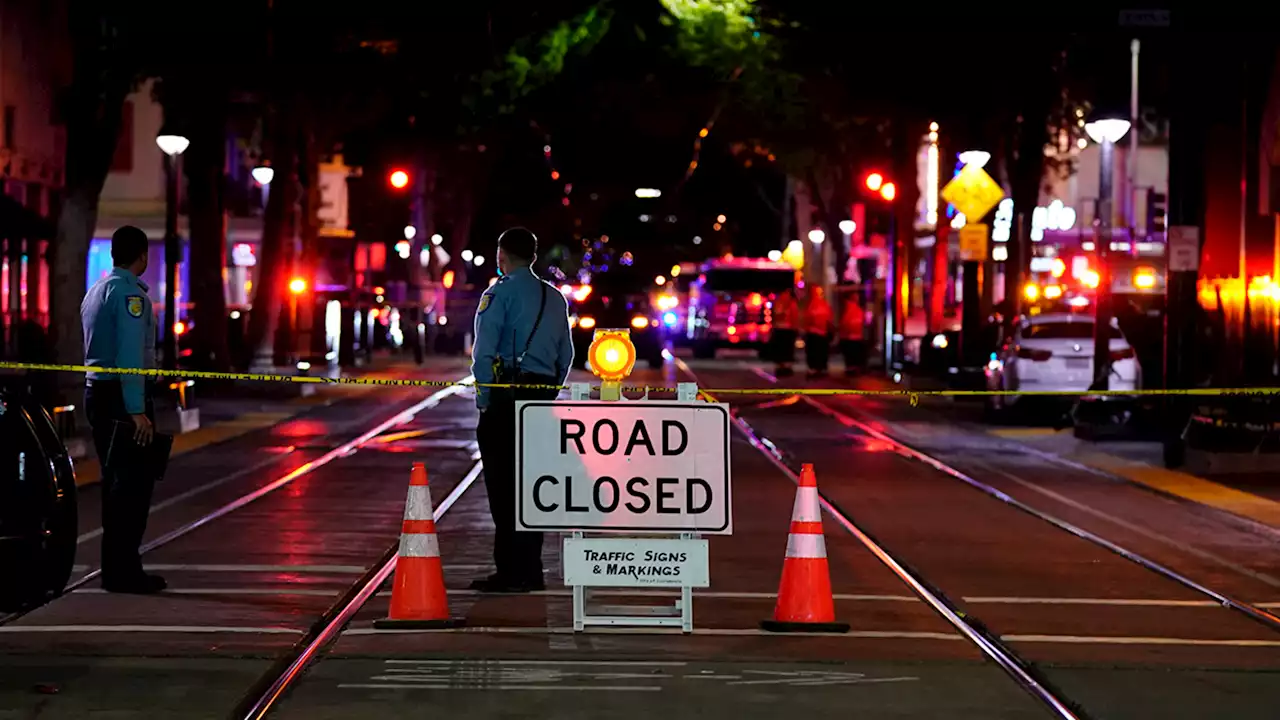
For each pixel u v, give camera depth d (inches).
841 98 3073.3
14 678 732.7
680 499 839.1
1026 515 1362.0
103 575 952.3
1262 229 2381.9
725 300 5226.4
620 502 839.7
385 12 2768.2
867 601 949.2
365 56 2974.9
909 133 3666.3
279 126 2997.0
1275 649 822.5
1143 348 2691.9
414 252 5182.1
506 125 4773.6
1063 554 1145.4
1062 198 5388.8
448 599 934.4
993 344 3031.5
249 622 863.1
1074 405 2336.4
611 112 5078.7
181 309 4901.6
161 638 819.4
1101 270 2209.6
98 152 2036.2
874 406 2763.3
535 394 946.1
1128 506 1441.9
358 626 855.7
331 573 1028.5
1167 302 1830.7
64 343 2021.4
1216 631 870.4
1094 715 687.1
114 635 826.2
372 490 1494.8
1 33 2694.4
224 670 750.5
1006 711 692.7
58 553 900.6
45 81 2883.9
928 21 2696.9
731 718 677.3
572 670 758.5
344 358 4030.5
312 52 2780.5
